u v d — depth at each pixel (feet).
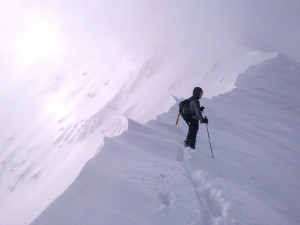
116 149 23.16
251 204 20.22
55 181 61.62
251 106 50.70
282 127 44.70
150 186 17.94
